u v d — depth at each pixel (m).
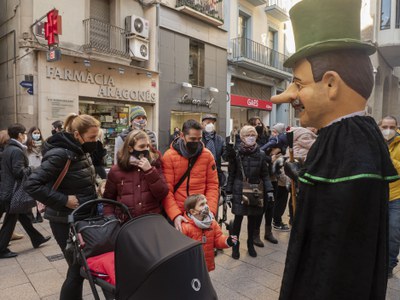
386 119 3.53
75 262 2.20
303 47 1.40
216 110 14.94
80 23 10.02
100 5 10.90
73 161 2.47
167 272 1.59
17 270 3.61
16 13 9.05
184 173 3.10
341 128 1.31
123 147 2.66
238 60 15.31
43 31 9.08
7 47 9.50
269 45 18.88
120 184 2.66
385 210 1.28
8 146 4.00
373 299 1.26
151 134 4.34
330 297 1.22
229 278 3.46
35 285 3.26
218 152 4.94
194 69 14.14
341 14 1.34
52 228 2.54
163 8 12.35
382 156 1.28
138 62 11.80
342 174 1.22
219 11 14.90
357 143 1.26
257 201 3.90
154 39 12.07
